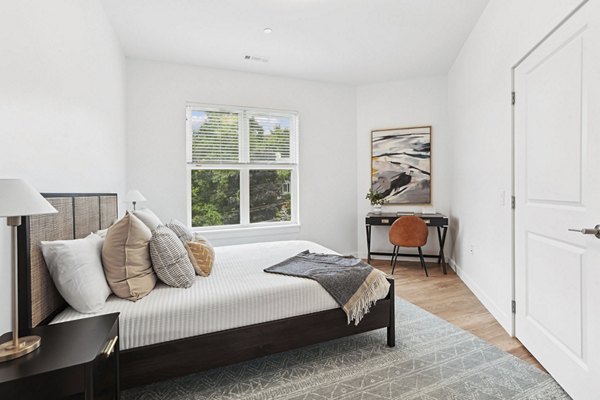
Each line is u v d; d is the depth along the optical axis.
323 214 4.65
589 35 1.45
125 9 2.69
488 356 2.01
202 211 4.07
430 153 4.45
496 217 2.56
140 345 1.50
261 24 2.97
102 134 2.60
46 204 1.01
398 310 2.80
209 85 3.98
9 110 1.29
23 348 0.99
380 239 4.74
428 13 2.83
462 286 3.47
